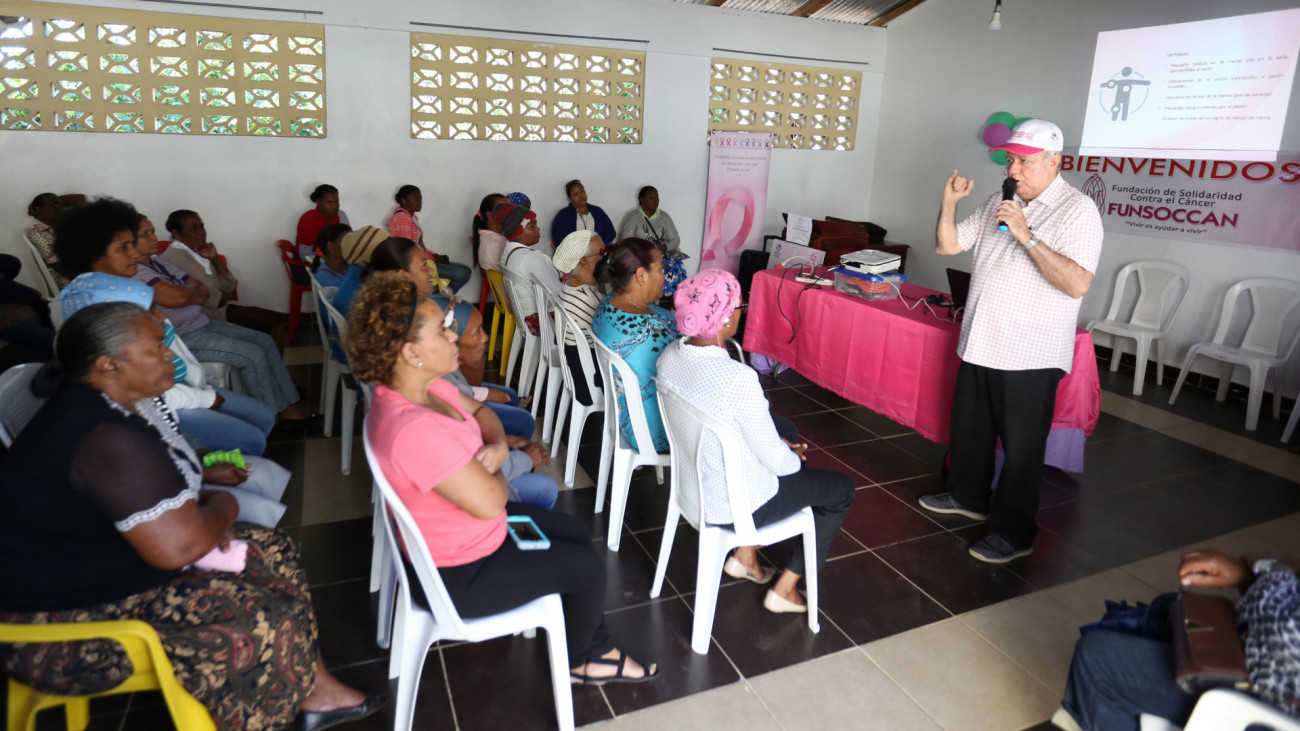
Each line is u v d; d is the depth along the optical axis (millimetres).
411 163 5473
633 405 2330
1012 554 2539
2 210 4629
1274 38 3945
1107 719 1473
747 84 6371
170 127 4859
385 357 1400
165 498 1313
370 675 1899
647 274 2336
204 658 1358
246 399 2492
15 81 4504
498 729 1743
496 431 1826
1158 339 4547
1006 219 2244
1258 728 1205
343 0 5004
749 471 1900
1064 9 5117
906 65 6555
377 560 2219
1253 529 2795
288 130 5105
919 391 3102
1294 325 3908
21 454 1272
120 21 4598
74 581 1313
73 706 1644
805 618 2205
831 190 6973
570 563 1629
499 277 4359
